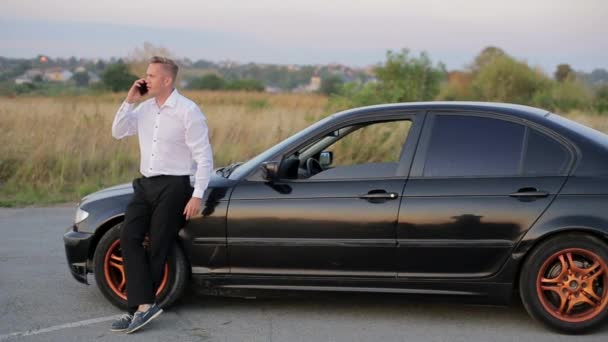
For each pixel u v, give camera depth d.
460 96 28.22
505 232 4.77
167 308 5.44
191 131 4.97
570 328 4.78
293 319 5.23
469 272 4.87
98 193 5.62
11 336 4.94
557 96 26.36
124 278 5.38
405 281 4.96
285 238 5.04
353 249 4.96
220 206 5.14
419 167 4.96
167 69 4.98
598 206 4.64
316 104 19.73
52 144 12.45
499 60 28.41
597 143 4.82
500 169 4.86
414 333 4.91
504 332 4.91
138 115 5.13
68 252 5.45
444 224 4.83
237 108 17.34
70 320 5.26
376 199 4.92
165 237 5.04
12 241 7.90
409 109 5.12
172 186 5.02
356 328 5.03
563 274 4.76
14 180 11.59
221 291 5.24
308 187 5.05
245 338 4.85
